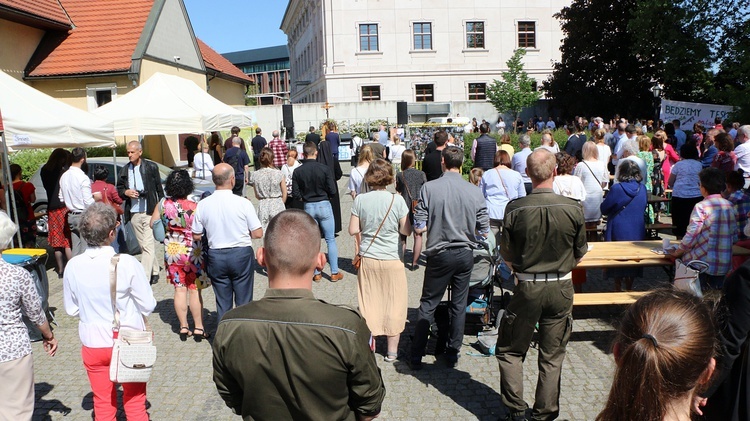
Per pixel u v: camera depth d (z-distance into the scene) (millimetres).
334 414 2225
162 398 4891
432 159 9242
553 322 4012
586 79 36375
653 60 30078
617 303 5586
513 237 3977
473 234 5039
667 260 5746
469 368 5320
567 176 7340
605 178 7832
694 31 25656
